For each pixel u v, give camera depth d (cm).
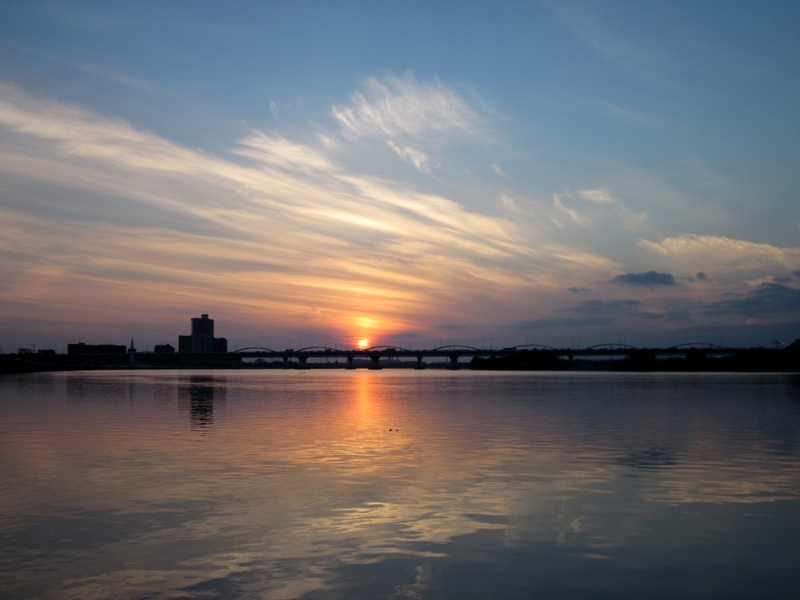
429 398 8731
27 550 1792
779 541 1883
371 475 2788
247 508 2212
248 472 2852
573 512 2177
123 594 1506
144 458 3244
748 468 2981
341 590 1534
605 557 1752
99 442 3869
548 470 2920
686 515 2147
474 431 4512
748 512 2184
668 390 10925
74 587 1543
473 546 1833
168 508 2212
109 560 1717
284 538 1894
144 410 6406
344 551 1789
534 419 5469
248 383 15225
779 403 7438
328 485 2578
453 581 1587
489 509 2212
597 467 3002
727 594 1523
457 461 3167
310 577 1608
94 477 2734
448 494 2425
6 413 6025
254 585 1559
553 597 1503
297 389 11756
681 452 3484
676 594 1522
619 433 4394
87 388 11575
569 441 3956
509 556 1756
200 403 7519
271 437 4134
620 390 10988
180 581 1581
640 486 2578
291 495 2405
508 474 2822
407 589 1541
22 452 3447
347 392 10562
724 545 1848
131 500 2322
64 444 3778
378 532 1952
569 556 1758
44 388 11538
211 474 2802
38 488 2517
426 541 1873
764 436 4206
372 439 4041
